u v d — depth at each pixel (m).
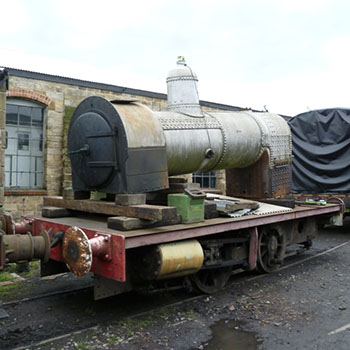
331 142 9.44
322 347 3.67
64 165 9.66
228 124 6.00
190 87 5.74
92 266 4.14
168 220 4.33
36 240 4.05
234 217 5.29
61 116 9.75
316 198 8.73
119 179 4.44
